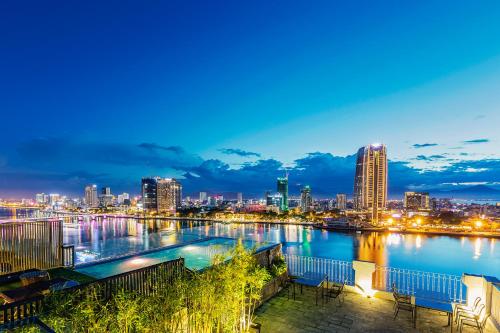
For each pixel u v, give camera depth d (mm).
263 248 9281
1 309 3885
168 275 5844
